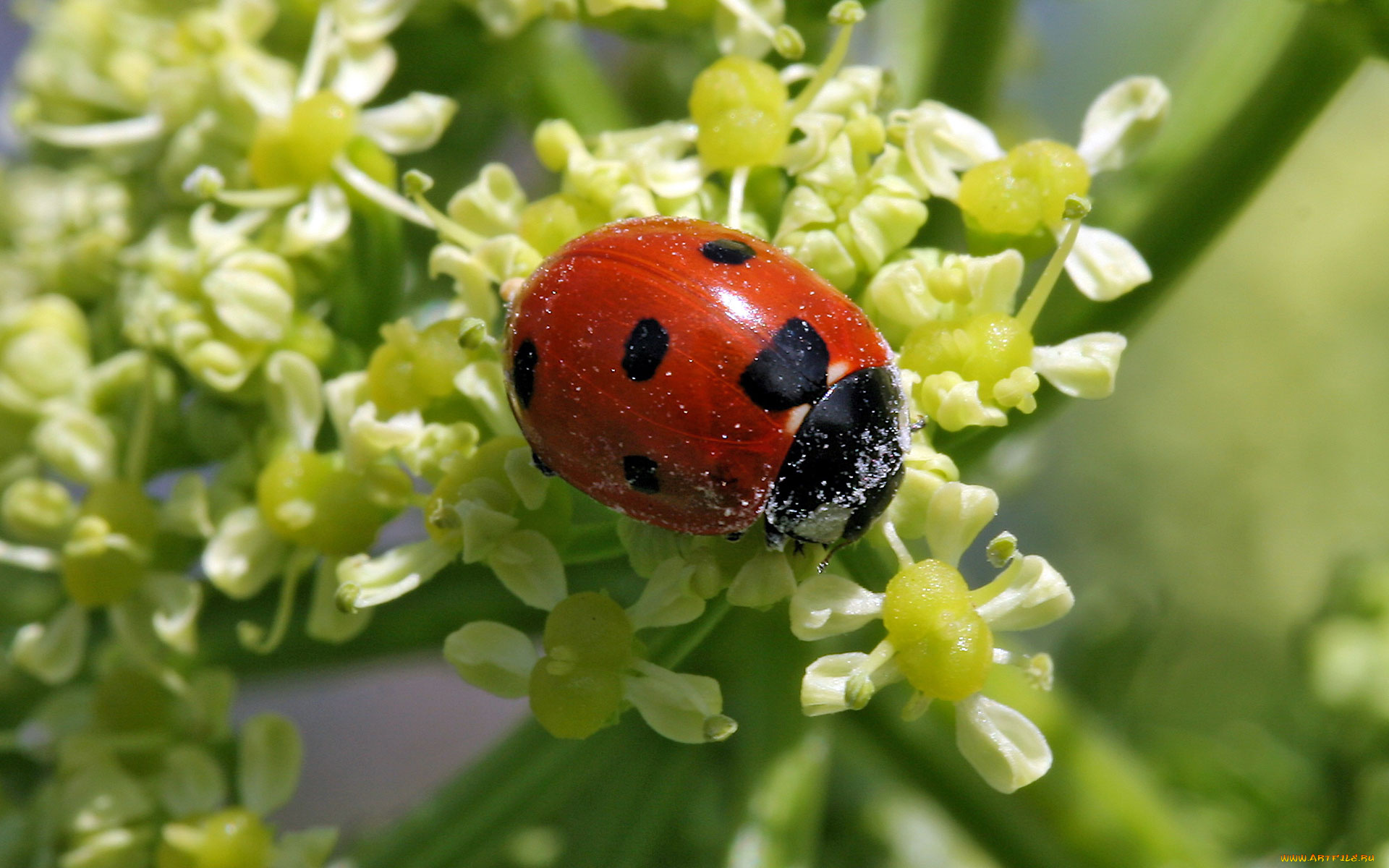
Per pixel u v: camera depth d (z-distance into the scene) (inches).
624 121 3.4
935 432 3.0
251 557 3.1
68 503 3.2
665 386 2.9
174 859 3.1
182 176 3.2
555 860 3.4
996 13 3.3
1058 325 3.2
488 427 3.0
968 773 3.4
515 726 3.3
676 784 3.3
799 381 2.9
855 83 3.1
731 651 3.2
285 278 3.1
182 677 3.2
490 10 3.2
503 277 3.0
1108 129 3.1
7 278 3.4
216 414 3.2
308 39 3.3
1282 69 3.2
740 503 2.9
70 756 3.2
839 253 3.0
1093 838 3.4
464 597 3.2
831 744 3.4
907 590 2.9
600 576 3.1
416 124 3.2
